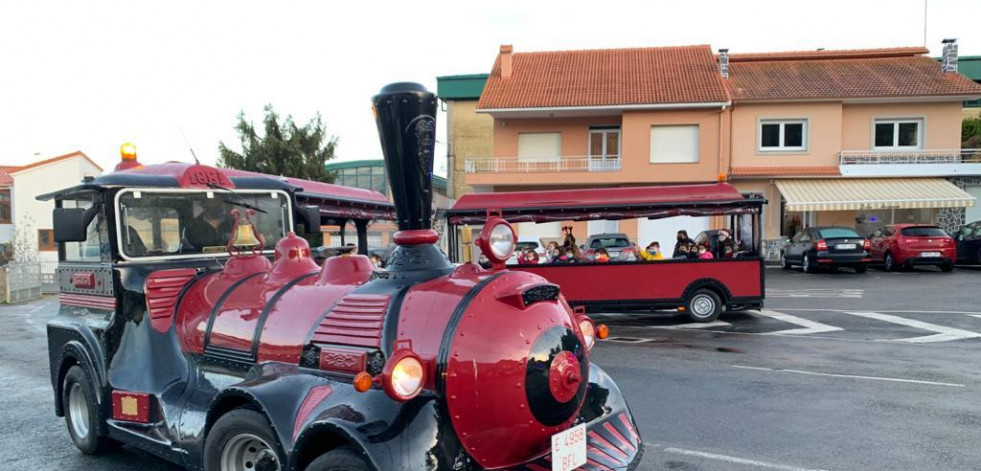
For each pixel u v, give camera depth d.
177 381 4.18
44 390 7.20
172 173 4.79
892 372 7.15
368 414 2.81
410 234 3.51
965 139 25.27
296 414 3.04
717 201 10.55
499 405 2.89
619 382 6.91
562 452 3.07
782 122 22.59
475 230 12.09
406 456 2.66
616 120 23.45
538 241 19.45
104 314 4.57
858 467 4.40
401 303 3.18
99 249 4.62
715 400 6.15
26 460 4.87
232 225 5.11
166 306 4.41
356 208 12.83
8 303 18.91
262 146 23.81
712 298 10.81
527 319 3.04
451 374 2.84
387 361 2.72
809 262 18.56
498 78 25.06
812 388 6.52
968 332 9.50
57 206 5.23
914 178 21.86
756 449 4.79
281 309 3.74
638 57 25.92
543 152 24.06
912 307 11.96
